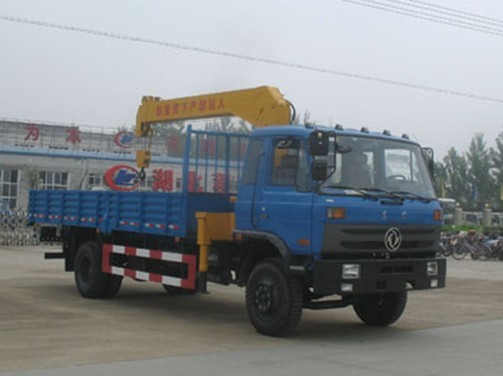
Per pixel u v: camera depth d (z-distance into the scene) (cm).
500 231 3428
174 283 1136
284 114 1135
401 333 1020
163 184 1583
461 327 1081
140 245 1244
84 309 1191
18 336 920
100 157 4488
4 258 2166
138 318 1109
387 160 966
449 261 2702
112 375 707
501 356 839
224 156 1138
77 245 1422
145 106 1476
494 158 7438
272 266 952
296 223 912
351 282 891
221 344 895
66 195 1420
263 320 962
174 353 828
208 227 1062
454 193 7612
